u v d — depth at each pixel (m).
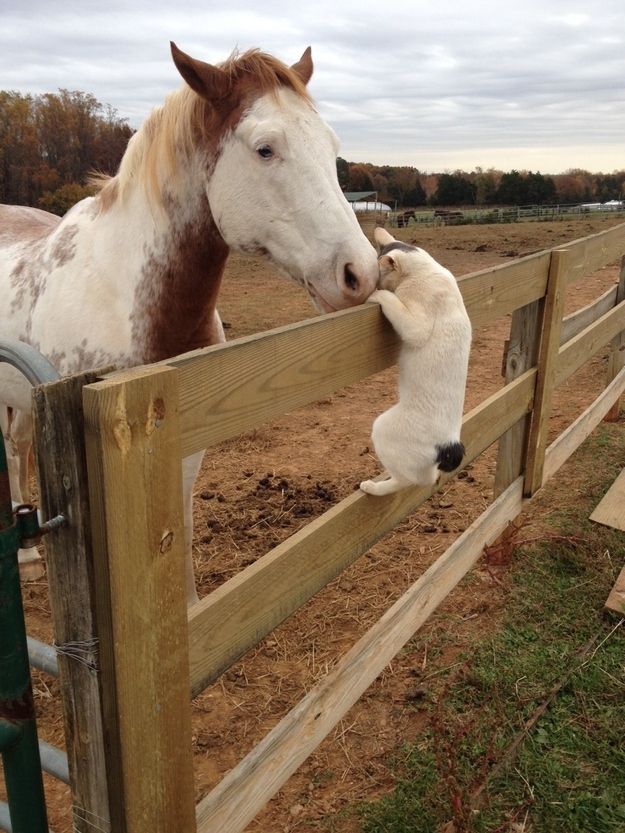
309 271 2.30
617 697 2.58
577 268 3.68
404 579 3.45
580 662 2.76
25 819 1.36
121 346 2.50
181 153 2.40
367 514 2.13
